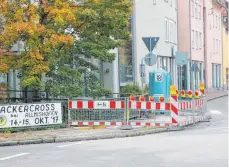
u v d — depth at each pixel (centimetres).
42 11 2206
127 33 2395
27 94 2420
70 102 2259
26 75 2158
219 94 6412
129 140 1805
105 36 2384
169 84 3084
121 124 2203
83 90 2394
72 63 2391
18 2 2156
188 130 2236
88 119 2242
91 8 2300
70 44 2205
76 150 1525
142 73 2641
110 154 1405
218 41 8175
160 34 4525
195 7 6562
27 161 1300
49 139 1808
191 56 6247
